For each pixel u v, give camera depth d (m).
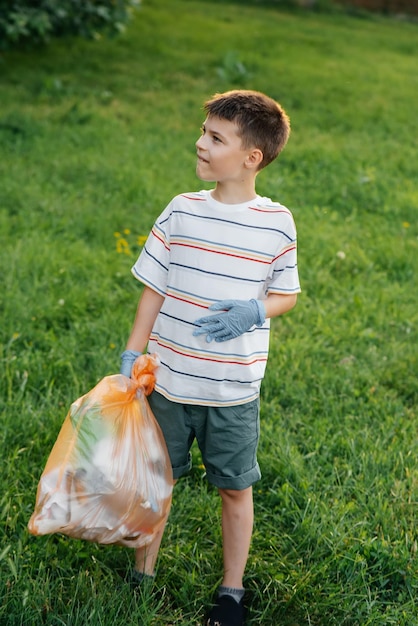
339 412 3.73
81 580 2.61
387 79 11.38
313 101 9.80
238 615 2.61
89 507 2.28
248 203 2.37
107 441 2.29
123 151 7.29
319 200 6.60
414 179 7.32
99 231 5.48
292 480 3.22
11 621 2.44
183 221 2.37
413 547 2.89
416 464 3.34
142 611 2.51
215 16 15.07
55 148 7.17
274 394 3.87
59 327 4.30
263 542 2.92
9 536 2.83
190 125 8.41
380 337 4.44
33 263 4.82
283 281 2.41
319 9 18.06
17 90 9.02
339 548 2.86
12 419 3.37
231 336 2.30
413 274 5.32
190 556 2.83
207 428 2.48
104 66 10.48
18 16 8.98
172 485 2.49
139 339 2.49
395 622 2.62
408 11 19.20
